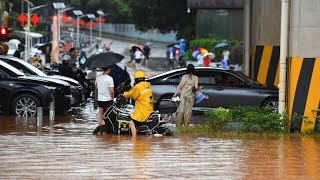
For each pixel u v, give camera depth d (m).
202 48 95.06
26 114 42.50
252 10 54.06
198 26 104.69
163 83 44.00
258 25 51.72
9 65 43.47
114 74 38.59
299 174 22.80
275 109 41.59
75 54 61.72
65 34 194.00
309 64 35.53
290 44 36.16
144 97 32.97
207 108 44.03
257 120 35.19
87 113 45.88
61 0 170.25
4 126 36.84
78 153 26.80
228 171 23.17
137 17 144.62
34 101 42.38
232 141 31.30
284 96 36.16
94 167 23.61
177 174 22.47
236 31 103.12
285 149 28.78
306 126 35.19
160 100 39.00
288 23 36.25
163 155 26.50
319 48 35.47
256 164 24.70
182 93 36.69
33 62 74.50
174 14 140.50
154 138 31.94
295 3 35.69
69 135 32.94
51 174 22.27
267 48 49.69
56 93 42.94
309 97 35.50
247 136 33.41
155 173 22.59
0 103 42.47
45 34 152.88
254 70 52.31
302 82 35.62
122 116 33.22
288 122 35.31
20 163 24.38
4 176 21.91
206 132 34.62
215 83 44.22
